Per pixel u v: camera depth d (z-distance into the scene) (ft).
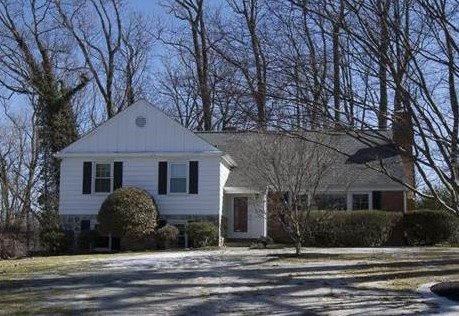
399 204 89.97
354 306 32.83
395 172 79.77
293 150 62.75
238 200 92.63
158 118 90.22
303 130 26.73
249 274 47.14
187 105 126.31
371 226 82.48
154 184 88.89
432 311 30.86
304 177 64.80
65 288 40.93
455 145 25.31
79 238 85.87
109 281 44.19
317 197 83.82
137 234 81.71
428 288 38.19
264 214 76.59
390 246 83.35
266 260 57.88
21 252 84.07
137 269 51.98
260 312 31.55
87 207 89.71
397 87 24.61
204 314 31.22
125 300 35.70
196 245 83.10
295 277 44.98
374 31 23.75
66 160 91.04
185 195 88.07
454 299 34.24
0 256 80.53
